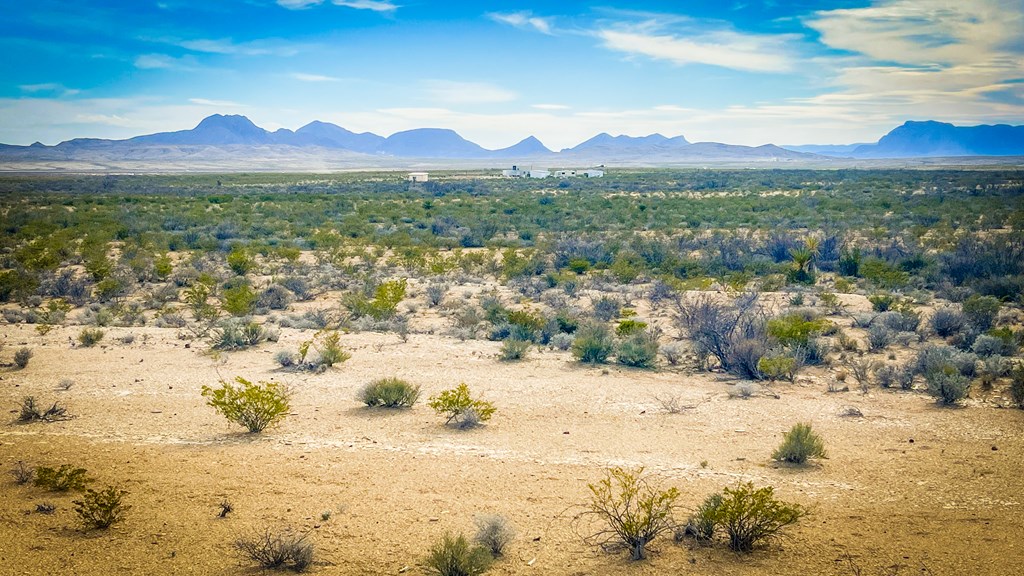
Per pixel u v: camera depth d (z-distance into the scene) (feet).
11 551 25.44
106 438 38.68
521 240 176.35
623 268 115.55
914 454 36.27
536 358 61.11
